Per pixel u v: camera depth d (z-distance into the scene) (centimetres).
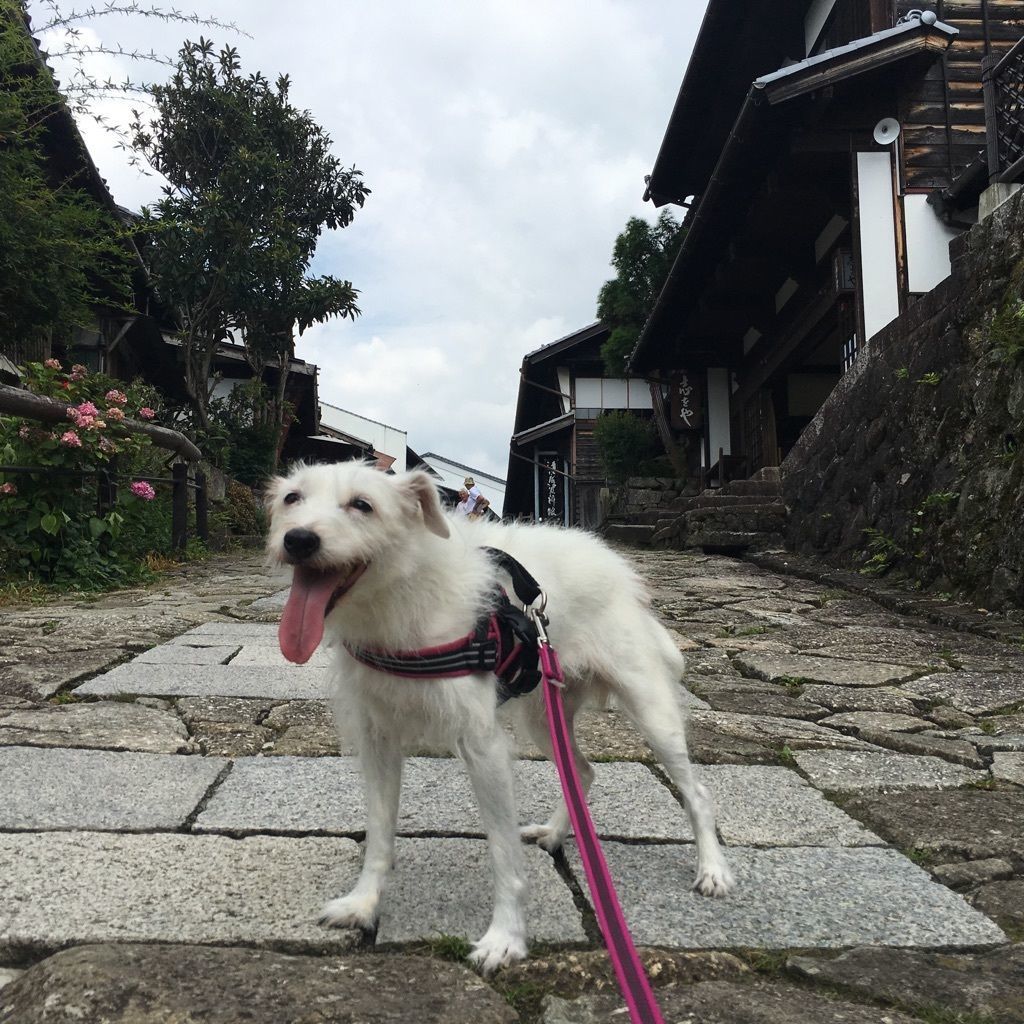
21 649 519
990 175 890
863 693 496
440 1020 172
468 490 1636
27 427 757
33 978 181
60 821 270
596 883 167
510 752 222
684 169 1797
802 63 1049
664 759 257
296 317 1720
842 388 1127
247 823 276
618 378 2512
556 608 256
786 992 190
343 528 213
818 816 303
